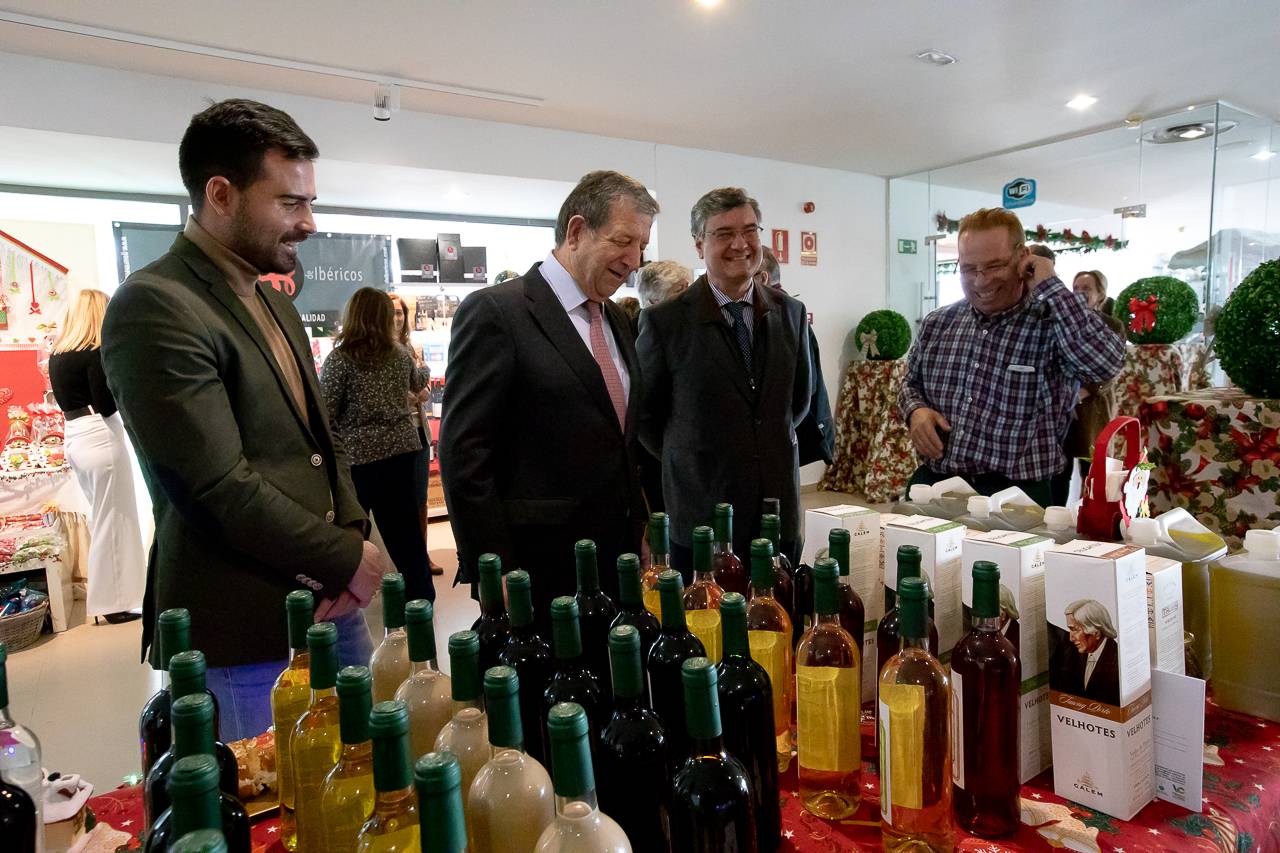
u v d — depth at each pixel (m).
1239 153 5.49
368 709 0.65
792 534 2.13
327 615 1.33
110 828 0.86
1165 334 4.21
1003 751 0.80
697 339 2.13
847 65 4.30
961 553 0.98
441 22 3.51
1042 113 5.32
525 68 4.12
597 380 1.66
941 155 6.41
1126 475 1.08
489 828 0.61
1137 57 4.35
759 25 3.72
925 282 7.21
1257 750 0.93
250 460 1.30
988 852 0.77
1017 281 1.91
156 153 4.11
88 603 3.90
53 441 4.32
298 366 1.50
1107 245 6.00
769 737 0.78
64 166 4.25
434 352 6.01
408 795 0.60
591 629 0.97
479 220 6.15
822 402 2.46
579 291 1.74
